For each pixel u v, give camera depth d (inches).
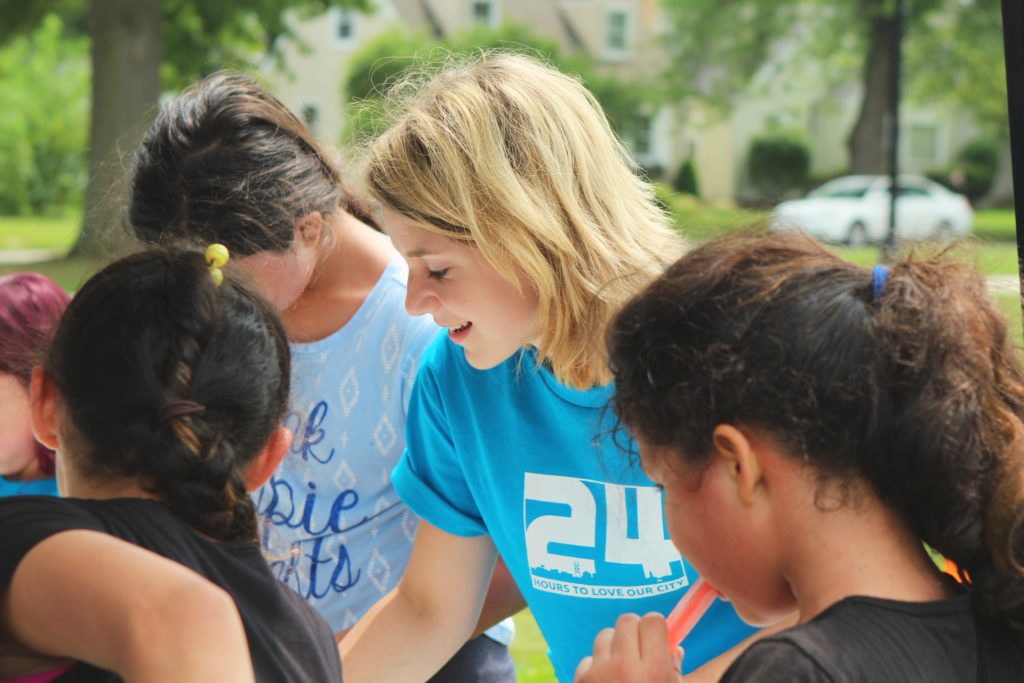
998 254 65.0
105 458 62.2
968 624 55.1
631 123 1417.3
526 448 84.1
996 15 1277.1
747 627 81.0
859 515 55.6
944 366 54.9
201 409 62.2
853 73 1378.0
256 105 98.2
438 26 1499.8
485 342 82.7
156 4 759.7
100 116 752.3
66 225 1222.9
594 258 79.7
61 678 57.1
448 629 93.7
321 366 100.0
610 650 64.4
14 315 102.3
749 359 55.4
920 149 1520.7
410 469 92.6
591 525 83.1
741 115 1493.6
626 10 1520.7
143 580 52.9
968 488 54.7
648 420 58.7
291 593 67.1
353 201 104.0
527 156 79.7
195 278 65.1
